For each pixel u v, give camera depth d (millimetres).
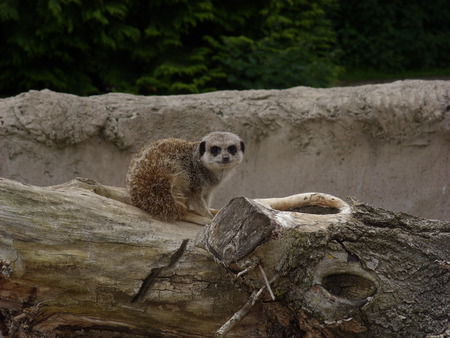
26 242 6152
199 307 6355
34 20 16234
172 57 17969
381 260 5895
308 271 5766
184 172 8102
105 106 12195
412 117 12023
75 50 17234
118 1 16484
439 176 12227
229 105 12406
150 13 17406
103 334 6746
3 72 17203
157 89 17469
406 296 5852
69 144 12008
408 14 27438
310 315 5754
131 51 17406
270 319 6234
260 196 12633
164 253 6445
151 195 7086
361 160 12445
